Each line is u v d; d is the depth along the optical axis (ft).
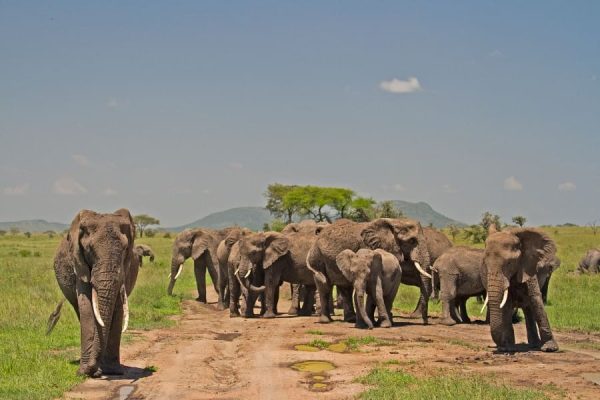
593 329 68.33
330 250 76.13
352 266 70.95
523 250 54.39
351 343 60.70
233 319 81.20
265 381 46.44
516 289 56.24
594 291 101.24
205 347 59.11
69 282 47.57
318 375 48.39
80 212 45.68
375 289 71.26
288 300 105.29
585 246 226.38
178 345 60.08
